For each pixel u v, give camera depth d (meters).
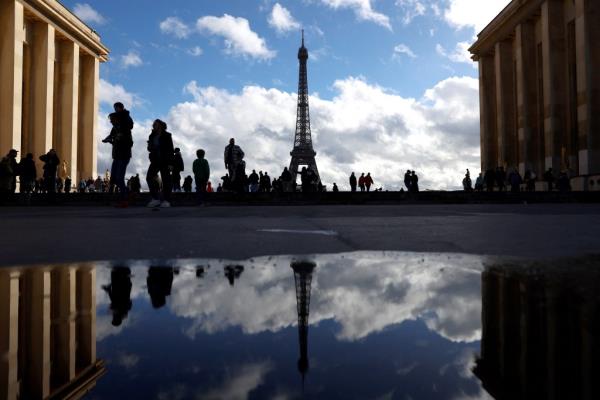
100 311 1.62
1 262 3.13
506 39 54.97
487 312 1.53
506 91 54.69
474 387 0.85
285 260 3.16
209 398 0.80
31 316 1.55
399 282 2.20
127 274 2.55
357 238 4.93
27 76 49.72
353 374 0.93
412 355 1.06
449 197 28.67
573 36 43.59
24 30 48.53
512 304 1.65
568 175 40.12
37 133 49.44
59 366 1.03
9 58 44.41
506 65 54.88
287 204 26.22
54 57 53.16
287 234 5.46
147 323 1.42
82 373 0.98
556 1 44.59
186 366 1.00
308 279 2.32
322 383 0.88
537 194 28.62
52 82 51.28
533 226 6.73
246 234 5.48
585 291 1.91
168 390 0.85
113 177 14.20
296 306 1.66
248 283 2.21
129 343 1.20
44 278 2.43
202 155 21.53
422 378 0.90
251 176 38.81
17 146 44.72
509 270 2.56
